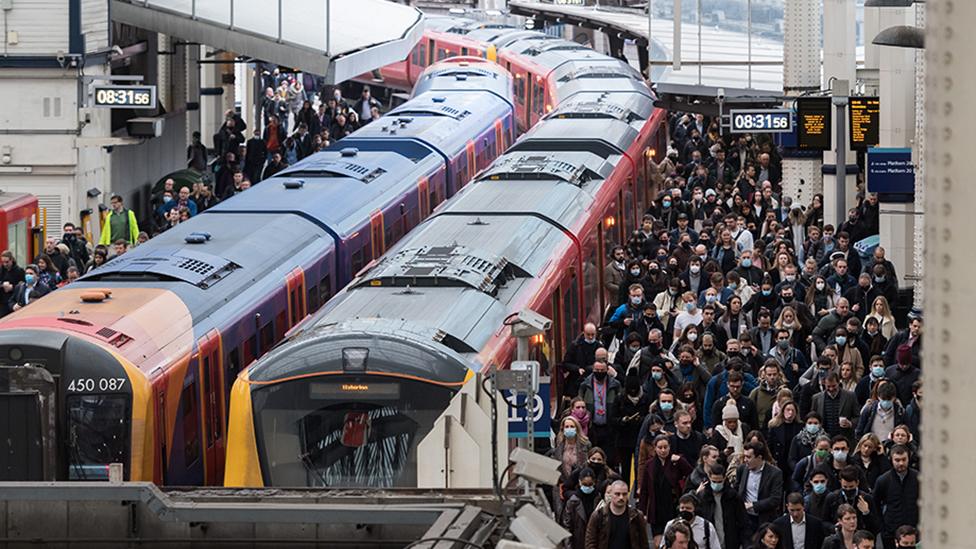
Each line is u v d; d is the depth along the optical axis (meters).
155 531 16.56
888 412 34.19
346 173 53.78
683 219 58.91
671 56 80.38
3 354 32.19
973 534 7.84
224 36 70.44
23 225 56.28
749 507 30.75
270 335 40.75
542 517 14.55
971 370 7.83
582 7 123.25
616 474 29.92
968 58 7.78
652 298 49.09
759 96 71.19
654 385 37.00
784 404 33.94
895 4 40.50
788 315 41.56
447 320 34.88
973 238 7.81
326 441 32.19
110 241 62.88
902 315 52.72
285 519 16.25
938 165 7.86
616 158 63.06
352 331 32.88
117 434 32.19
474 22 111.88
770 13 78.94
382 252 52.59
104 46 67.88
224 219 45.19
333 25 77.31
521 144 62.66
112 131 74.50
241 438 32.31
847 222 60.28
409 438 32.06
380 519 16.23
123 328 33.47
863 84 69.94
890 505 29.95
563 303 45.47
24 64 64.50
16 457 32.22
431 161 62.44
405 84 113.62
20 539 16.62
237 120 89.31
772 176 73.62
